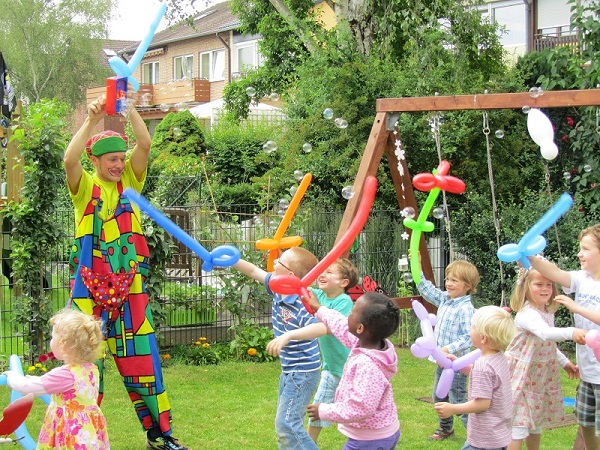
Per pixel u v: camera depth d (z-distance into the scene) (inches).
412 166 384.2
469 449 150.9
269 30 597.0
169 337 295.3
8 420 132.6
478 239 344.8
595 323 157.2
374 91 398.0
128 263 182.4
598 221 334.6
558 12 696.4
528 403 172.4
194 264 352.2
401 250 348.2
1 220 307.0
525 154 382.9
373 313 134.6
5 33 1502.2
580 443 181.2
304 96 424.8
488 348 150.9
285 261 165.3
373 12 467.2
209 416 219.3
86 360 151.4
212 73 1135.0
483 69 489.4
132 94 171.5
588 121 337.7
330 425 193.8
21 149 259.8
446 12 453.4
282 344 145.4
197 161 607.2
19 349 283.9
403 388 251.9
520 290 178.2
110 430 205.6
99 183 182.2
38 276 264.1
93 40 1541.6
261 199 385.4
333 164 387.2
